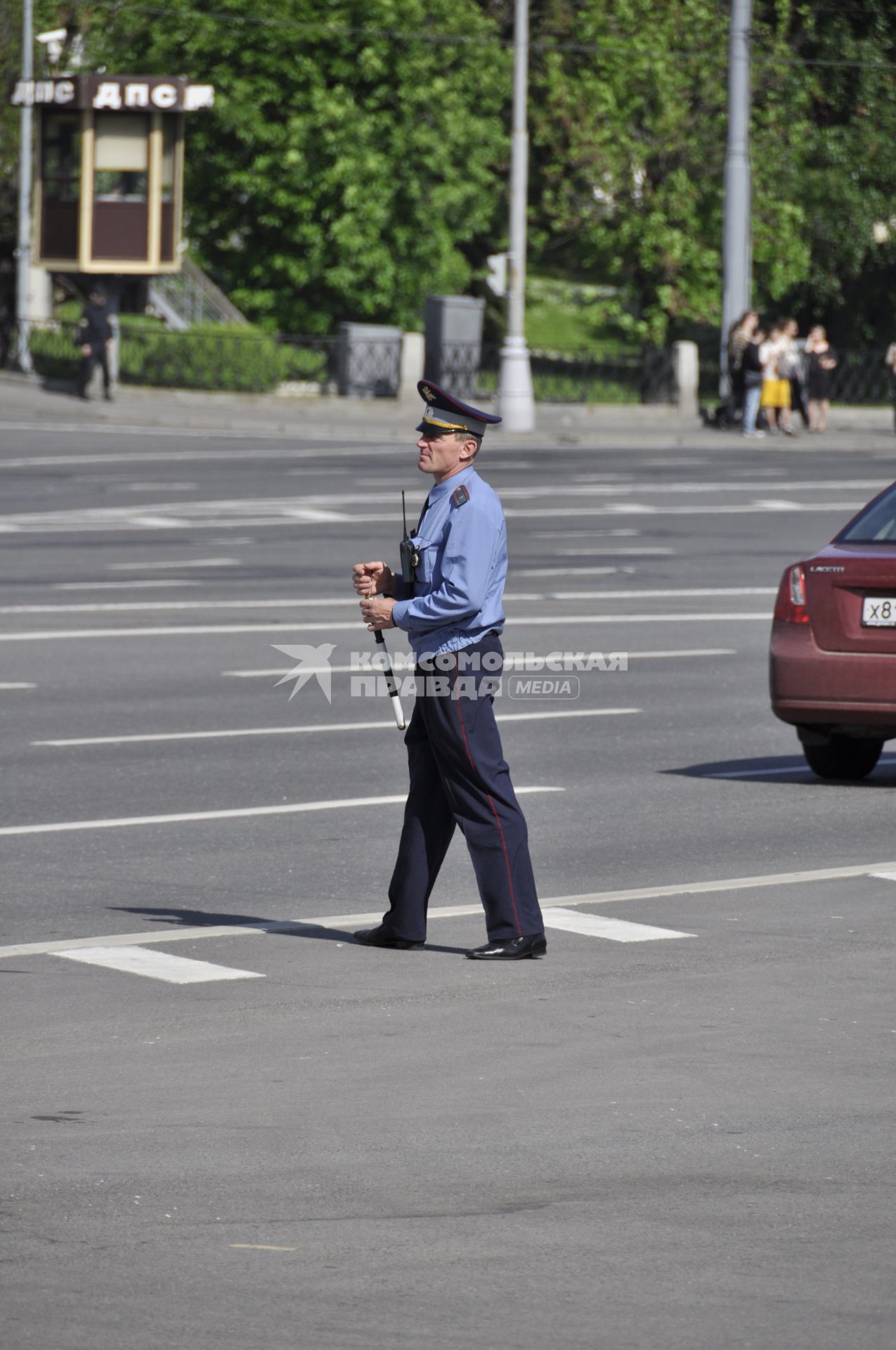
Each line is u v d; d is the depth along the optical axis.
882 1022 22.45
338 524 81.56
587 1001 23.34
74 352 134.88
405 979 24.34
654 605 63.53
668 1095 19.80
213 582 66.75
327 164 144.62
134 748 40.38
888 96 162.50
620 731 43.19
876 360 150.25
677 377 135.88
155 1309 14.60
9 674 49.47
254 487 92.69
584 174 149.38
